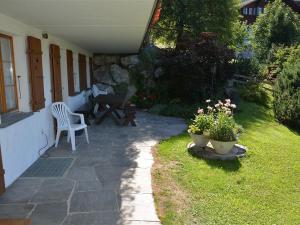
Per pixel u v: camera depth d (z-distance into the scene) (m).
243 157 5.80
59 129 5.91
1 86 4.35
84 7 3.58
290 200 4.17
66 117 5.95
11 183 4.16
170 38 15.59
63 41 7.20
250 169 5.25
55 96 6.20
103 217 3.33
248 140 7.25
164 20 14.88
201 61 11.35
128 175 4.54
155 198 3.83
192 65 11.02
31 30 5.08
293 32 20.56
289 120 10.24
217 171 4.98
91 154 5.51
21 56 4.75
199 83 11.30
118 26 5.15
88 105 9.10
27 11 3.83
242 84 14.14
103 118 8.24
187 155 5.68
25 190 3.96
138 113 10.39
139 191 4.00
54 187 4.06
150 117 9.56
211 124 5.86
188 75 11.15
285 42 20.34
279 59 16.02
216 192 4.21
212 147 6.11
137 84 12.35
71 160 5.16
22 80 4.81
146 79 12.41
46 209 3.47
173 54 11.60
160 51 12.35
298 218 3.67
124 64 12.55
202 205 3.79
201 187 4.32
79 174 4.54
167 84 12.02
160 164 5.08
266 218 3.62
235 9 15.03
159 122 8.70
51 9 3.70
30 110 4.95
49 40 6.07
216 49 11.32
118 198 3.78
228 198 4.05
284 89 11.09
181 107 10.27
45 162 5.05
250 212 3.72
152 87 12.21
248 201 4.02
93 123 8.30
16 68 4.77
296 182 4.83
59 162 5.05
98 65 12.61
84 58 10.23
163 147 6.06
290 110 10.16
